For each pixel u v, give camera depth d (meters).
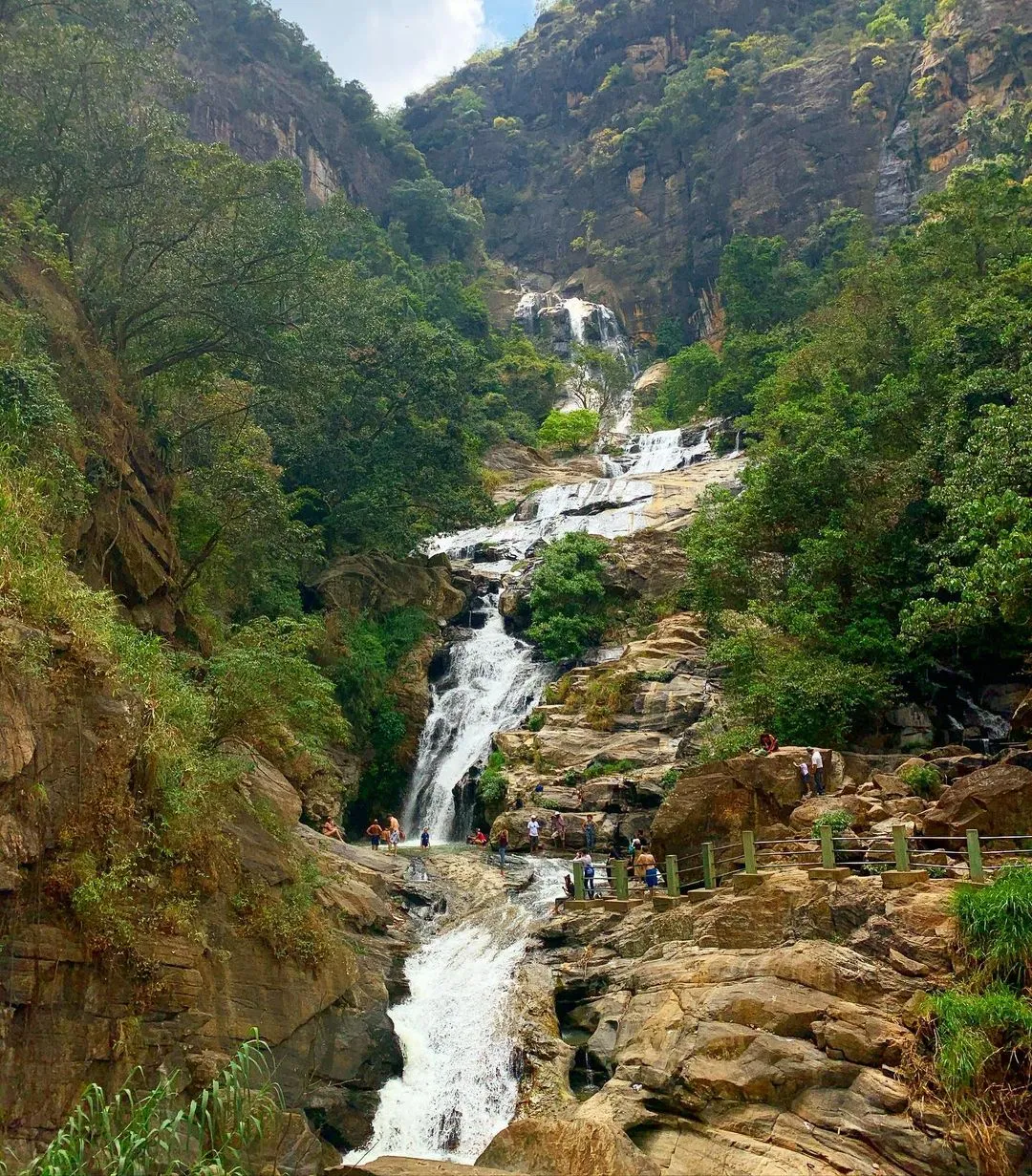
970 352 35.03
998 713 30.11
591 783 33.75
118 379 30.06
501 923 25.45
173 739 18.08
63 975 14.97
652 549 48.12
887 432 36.16
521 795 34.88
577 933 23.80
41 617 15.83
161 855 17.31
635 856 27.86
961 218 47.78
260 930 18.92
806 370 52.47
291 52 116.12
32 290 26.69
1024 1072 15.96
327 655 40.34
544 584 46.38
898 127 96.00
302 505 46.78
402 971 23.31
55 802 15.29
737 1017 18.22
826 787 25.36
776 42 114.12
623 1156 14.98
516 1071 20.55
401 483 48.75
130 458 29.86
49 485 20.88
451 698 43.97
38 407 21.12
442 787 40.53
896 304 48.88
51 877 15.00
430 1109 20.38
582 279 114.12
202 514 35.28
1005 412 27.22
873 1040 17.16
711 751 29.44
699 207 108.00
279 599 39.84
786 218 98.25
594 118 126.81
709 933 20.62
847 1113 16.58
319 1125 18.89
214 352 35.66
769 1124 16.88
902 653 30.14
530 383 87.88
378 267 86.62
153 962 16.36
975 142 79.75
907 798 23.77
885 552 33.31
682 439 69.31
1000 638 30.75
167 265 32.94
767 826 24.83
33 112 29.47
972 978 17.25
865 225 86.12
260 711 22.64
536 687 42.88
